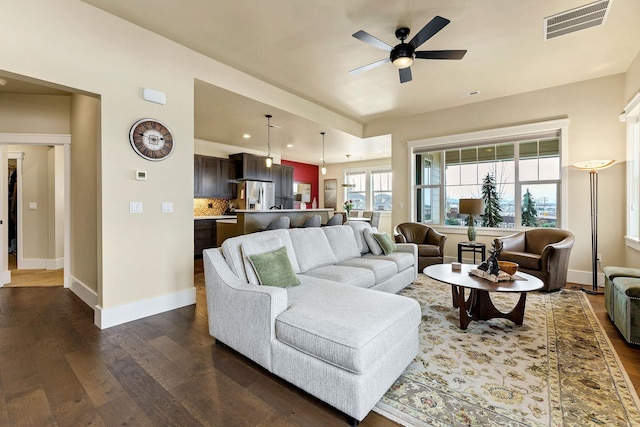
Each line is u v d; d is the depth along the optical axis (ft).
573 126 14.07
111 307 8.91
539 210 15.38
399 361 5.97
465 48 10.85
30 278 14.56
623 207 13.03
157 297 9.96
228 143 23.70
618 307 8.34
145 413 5.19
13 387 5.90
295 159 31.96
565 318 9.60
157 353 7.27
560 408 5.31
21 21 7.29
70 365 6.70
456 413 5.17
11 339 7.99
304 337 5.48
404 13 8.89
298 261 9.95
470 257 17.26
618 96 13.12
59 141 12.40
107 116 8.77
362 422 4.99
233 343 6.98
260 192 24.91
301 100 15.94
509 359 7.03
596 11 8.72
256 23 9.34
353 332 5.13
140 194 9.52
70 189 12.64
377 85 14.29
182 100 10.57
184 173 10.66
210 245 21.49
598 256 13.56
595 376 6.32
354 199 33.68
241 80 12.70
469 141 17.04
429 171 18.90
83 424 4.92
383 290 10.85
